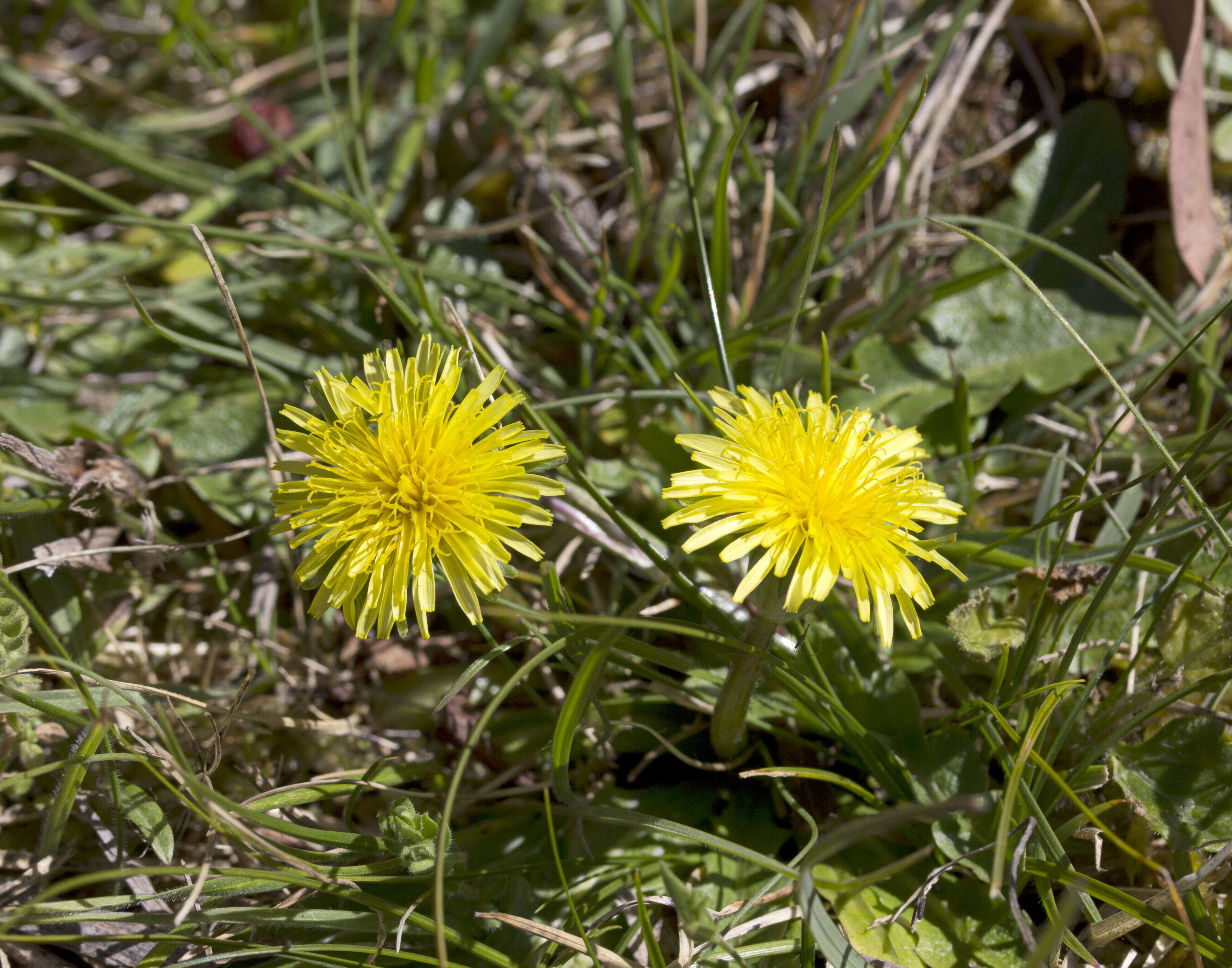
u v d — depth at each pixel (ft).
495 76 1.63
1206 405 1.33
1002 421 1.42
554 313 1.46
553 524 1.36
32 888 1.23
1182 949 1.22
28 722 1.25
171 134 1.66
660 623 1.17
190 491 1.39
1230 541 1.20
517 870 1.22
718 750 1.26
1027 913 1.23
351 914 1.19
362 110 1.49
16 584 1.32
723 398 1.21
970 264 1.44
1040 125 1.50
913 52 1.50
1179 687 1.24
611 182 1.44
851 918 1.22
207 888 1.19
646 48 1.62
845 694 1.27
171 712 1.28
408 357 1.40
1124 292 1.32
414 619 1.34
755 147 1.50
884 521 1.18
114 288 1.47
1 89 1.64
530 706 1.32
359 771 1.27
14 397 1.40
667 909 1.24
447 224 1.49
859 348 1.40
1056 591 1.26
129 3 1.73
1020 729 1.24
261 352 1.42
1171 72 1.47
